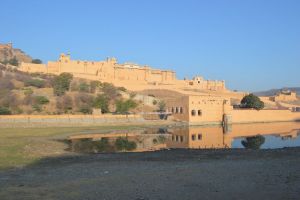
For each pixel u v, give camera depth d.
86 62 150.25
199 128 85.06
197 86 171.38
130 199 16.89
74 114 90.31
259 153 34.75
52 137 55.25
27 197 17.02
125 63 166.62
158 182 20.34
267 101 152.88
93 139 55.91
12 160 31.08
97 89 120.75
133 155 35.41
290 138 60.00
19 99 98.31
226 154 34.81
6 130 65.62
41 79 125.62
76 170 25.72
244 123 106.31
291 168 23.88
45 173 24.50
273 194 17.27
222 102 103.69
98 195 17.59
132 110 106.94
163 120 98.00
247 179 20.72
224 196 17.19
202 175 22.19
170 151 38.94
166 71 169.62
